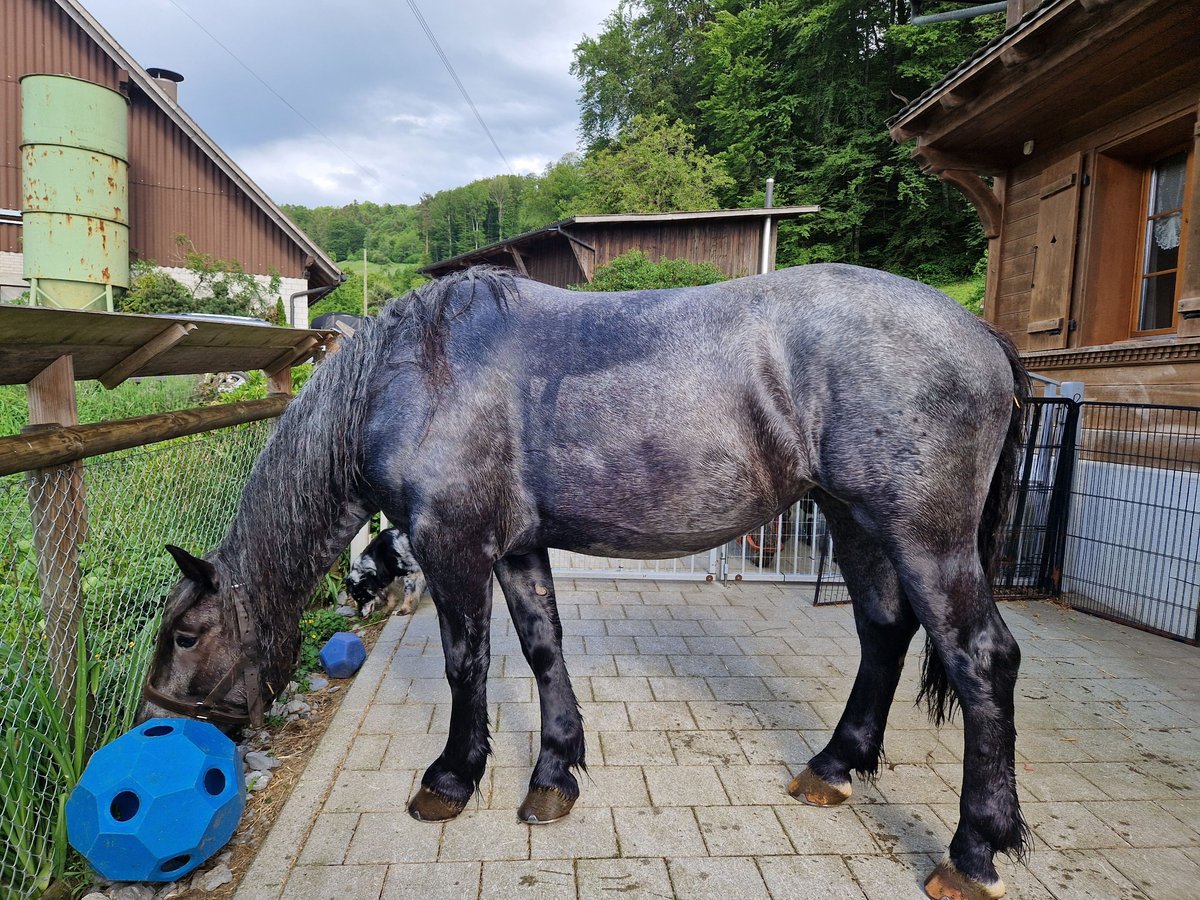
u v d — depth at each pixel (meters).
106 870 1.88
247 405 3.44
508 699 3.09
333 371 2.24
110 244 11.30
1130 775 2.55
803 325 1.92
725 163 24.80
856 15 21.44
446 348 2.06
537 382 2.01
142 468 2.85
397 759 2.60
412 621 4.07
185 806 1.91
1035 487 4.80
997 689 1.83
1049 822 2.26
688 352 1.95
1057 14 3.74
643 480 1.96
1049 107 4.67
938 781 2.49
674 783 2.46
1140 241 4.82
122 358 2.42
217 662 2.28
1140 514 4.29
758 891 1.93
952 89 4.75
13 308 1.65
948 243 21.03
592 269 12.57
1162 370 4.28
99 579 2.65
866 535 2.23
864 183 21.38
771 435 1.93
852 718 2.32
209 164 13.52
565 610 4.34
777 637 3.90
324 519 2.31
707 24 30.80
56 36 12.41
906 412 1.81
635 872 2.00
